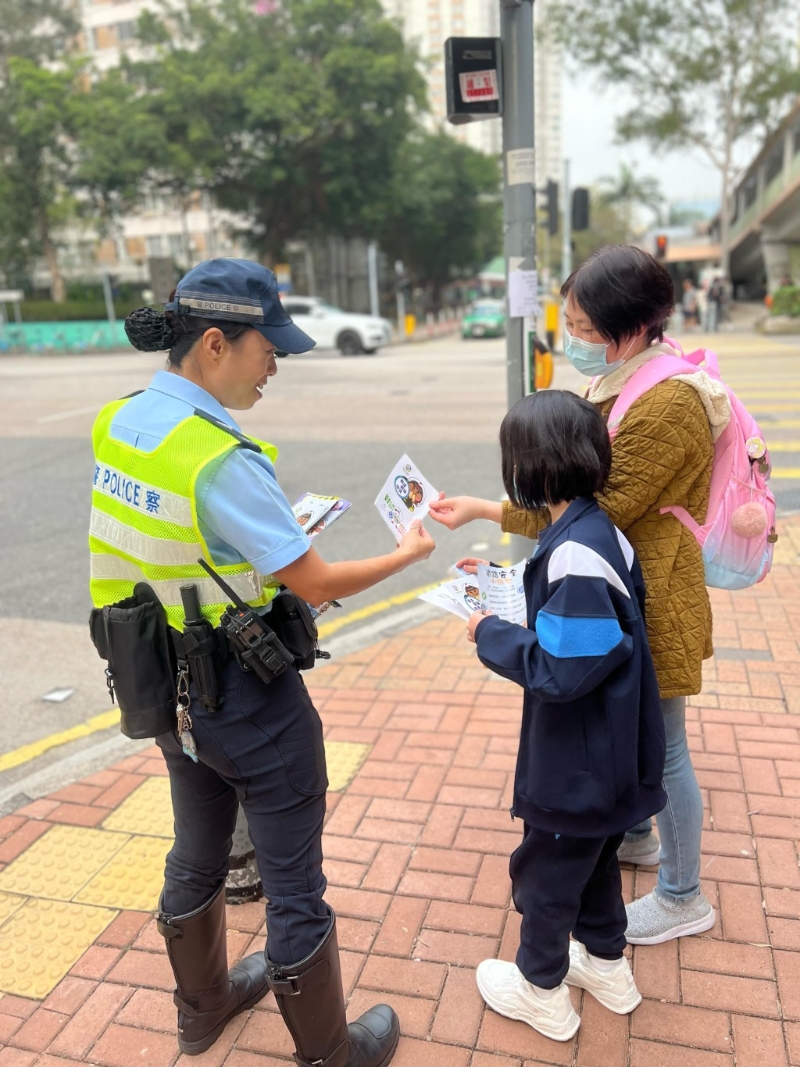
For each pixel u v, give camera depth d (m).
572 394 1.71
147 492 1.55
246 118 29.78
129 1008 2.18
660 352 1.89
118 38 50.84
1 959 2.36
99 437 1.68
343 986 2.18
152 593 1.63
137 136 29.20
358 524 6.41
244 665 1.59
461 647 4.14
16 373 22.16
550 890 1.84
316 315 22.83
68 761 3.39
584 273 1.82
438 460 8.27
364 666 3.98
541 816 1.76
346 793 2.99
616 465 1.79
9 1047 2.08
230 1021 2.12
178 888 1.88
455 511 2.12
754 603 4.35
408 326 32.44
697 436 1.79
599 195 60.44
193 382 1.62
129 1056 2.04
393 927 2.38
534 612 1.75
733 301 39.06
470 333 30.52
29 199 35.78
